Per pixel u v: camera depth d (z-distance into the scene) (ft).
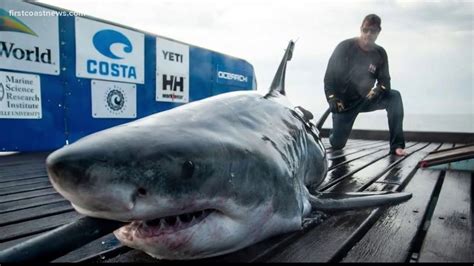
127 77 20.04
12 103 15.65
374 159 15.10
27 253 2.80
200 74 24.86
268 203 4.36
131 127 3.65
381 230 5.53
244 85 29.58
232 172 3.84
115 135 3.35
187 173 3.36
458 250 4.75
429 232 5.50
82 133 18.20
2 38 15.11
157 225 3.55
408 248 4.78
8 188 9.18
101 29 18.52
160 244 3.55
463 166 11.44
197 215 3.77
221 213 3.86
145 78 21.04
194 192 3.42
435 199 8.59
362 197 6.97
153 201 3.15
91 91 18.39
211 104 4.91
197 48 24.38
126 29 19.70
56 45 16.87
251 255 4.34
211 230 3.77
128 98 20.24
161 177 3.18
